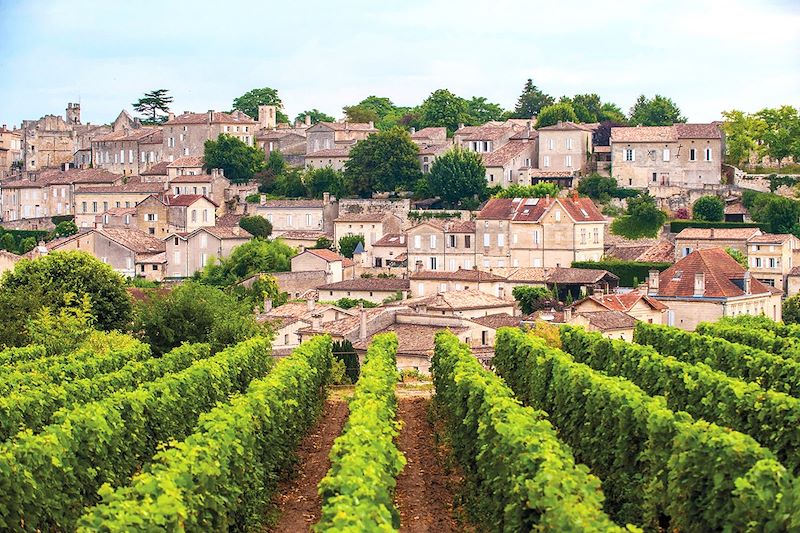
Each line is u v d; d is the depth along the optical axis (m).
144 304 111.06
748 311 138.62
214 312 106.50
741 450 42.47
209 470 43.72
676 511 44.16
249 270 186.00
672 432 48.00
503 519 45.94
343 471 42.44
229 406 56.31
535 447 44.97
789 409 53.03
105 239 195.62
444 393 76.50
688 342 87.31
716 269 139.25
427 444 70.00
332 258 182.75
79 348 94.44
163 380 63.31
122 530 36.50
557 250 178.12
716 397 58.78
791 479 40.03
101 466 50.56
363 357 116.12
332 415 83.06
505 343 91.50
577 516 37.09
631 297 133.50
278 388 62.06
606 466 53.69
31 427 58.84
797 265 176.25
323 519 38.75
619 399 53.22
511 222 180.75
